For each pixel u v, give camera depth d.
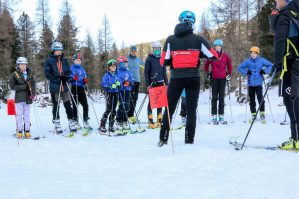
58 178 3.70
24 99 7.95
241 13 37.69
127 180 3.54
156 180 3.52
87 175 3.82
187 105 5.85
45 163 4.67
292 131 5.11
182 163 4.33
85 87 9.91
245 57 34.59
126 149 5.56
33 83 8.16
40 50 46.41
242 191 3.07
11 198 3.00
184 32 5.59
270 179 3.49
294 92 4.97
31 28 46.59
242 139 6.34
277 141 6.03
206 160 4.45
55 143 6.61
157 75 9.50
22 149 6.05
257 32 32.78
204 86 40.09
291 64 4.99
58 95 8.34
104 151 5.45
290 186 3.22
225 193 3.02
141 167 4.18
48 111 17.69
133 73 11.31
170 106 5.78
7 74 36.00
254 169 3.92
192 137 5.87
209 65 9.88
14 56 44.38
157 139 6.78
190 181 3.46
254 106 10.05
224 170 3.92
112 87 8.54
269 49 28.75
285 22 4.88
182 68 5.67
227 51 35.69
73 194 3.08
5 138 7.76
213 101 9.69
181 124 9.78
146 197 2.95
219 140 6.29
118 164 4.40
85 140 6.99
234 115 12.45
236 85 34.94
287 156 4.54
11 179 3.71
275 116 11.53
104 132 8.41
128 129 8.77
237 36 36.72
